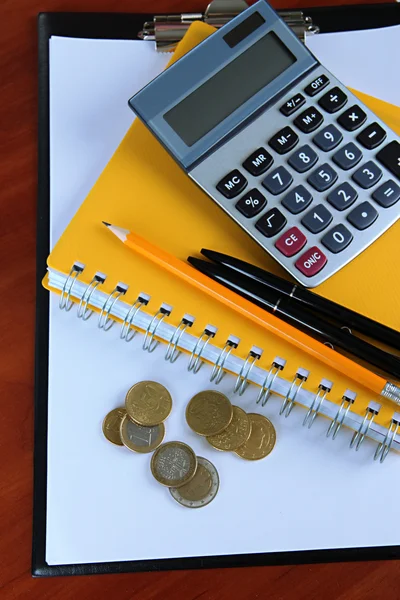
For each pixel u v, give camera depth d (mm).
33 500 509
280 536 494
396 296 525
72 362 536
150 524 496
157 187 558
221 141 533
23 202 617
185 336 517
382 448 507
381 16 669
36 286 569
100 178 558
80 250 531
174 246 541
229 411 514
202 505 496
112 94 630
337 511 499
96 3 686
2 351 571
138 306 518
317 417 524
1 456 544
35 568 488
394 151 537
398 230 539
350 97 549
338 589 515
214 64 542
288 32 552
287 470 509
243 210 517
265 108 542
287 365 505
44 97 630
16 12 678
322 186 525
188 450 508
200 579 516
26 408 558
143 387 523
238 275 514
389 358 493
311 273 511
